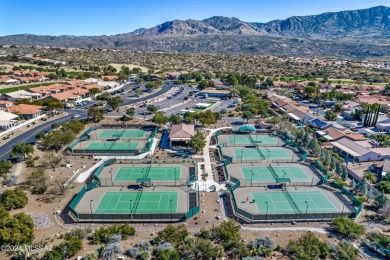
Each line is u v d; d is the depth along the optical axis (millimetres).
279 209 64500
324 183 75750
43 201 65875
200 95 186875
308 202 67438
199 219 60062
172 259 46219
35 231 55438
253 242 51531
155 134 111000
